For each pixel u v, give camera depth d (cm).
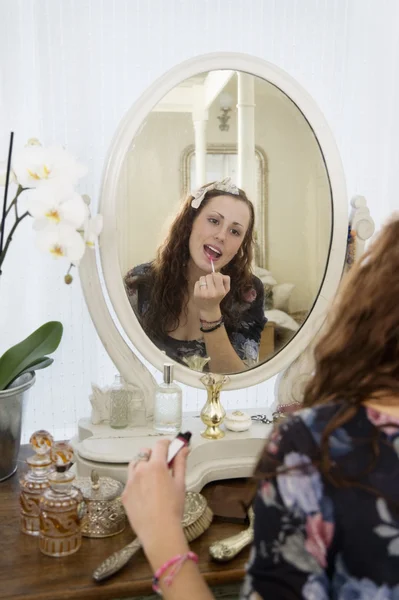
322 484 52
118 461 100
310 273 115
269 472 55
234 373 115
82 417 121
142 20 113
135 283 108
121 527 94
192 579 60
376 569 50
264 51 120
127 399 111
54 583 81
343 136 127
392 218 62
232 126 108
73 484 96
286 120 110
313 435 54
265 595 54
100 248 105
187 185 108
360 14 124
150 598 84
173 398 108
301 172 112
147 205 106
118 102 114
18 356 106
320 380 61
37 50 110
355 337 59
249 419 113
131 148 104
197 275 110
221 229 110
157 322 110
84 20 111
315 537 52
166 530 62
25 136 112
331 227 114
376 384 56
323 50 123
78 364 122
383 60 126
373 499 51
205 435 109
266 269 113
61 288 119
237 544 87
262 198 111
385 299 58
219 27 117
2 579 81
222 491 106
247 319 113
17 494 104
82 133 113
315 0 121
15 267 116
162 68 115
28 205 94
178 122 106
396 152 130
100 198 105
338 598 52
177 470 69
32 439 94
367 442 53
